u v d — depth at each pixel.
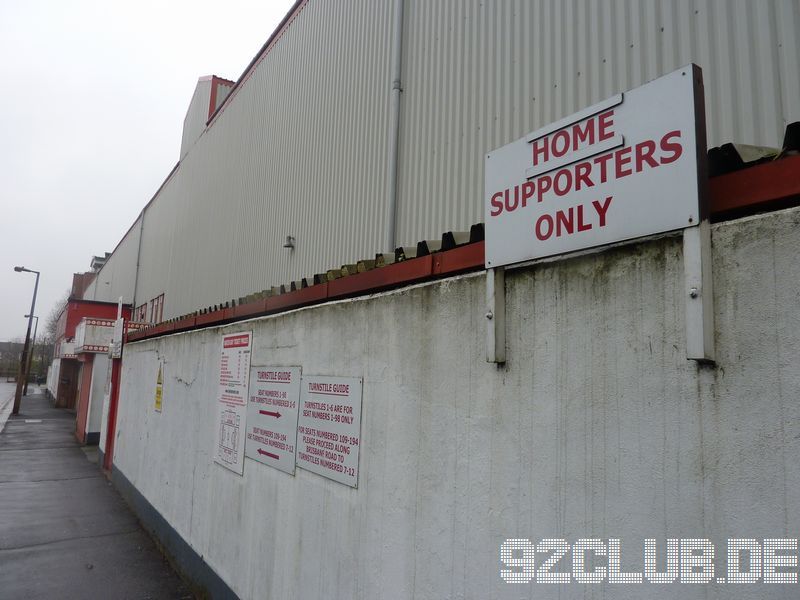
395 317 2.86
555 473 1.92
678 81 1.62
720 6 2.98
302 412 3.66
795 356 1.37
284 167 8.09
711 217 1.64
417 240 4.98
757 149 1.79
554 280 2.01
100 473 12.96
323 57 7.32
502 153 2.23
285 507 3.75
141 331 10.26
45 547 7.20
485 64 4.52
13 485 11.22
